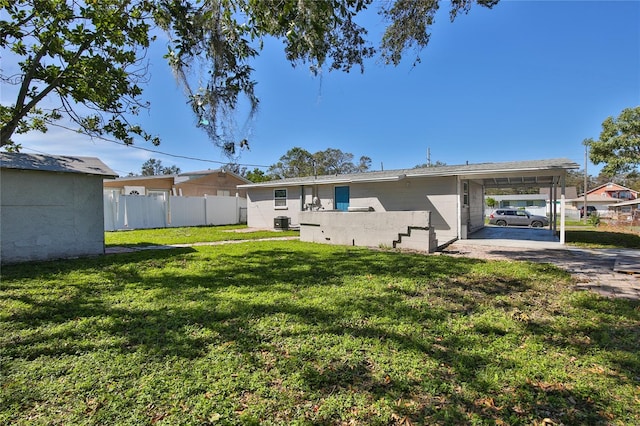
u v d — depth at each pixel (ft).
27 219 23.91
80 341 9.84
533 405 6.92
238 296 14.35
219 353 9.09
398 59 19.62
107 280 17.39
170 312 12.30
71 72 16.83
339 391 7.39
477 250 28.99
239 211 70.44
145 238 39.55
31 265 21.83
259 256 25.04
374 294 14.64
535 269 19.88
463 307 13.02
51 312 12.35
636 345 9.66
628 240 36.45
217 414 6.57
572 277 18.06
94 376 7.91
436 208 39.17
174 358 8.79
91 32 16.33
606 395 7.25
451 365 8.46
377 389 7.44
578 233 46.55
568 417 6.54
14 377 7.85
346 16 13.20
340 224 32.19
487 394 7.29
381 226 29.48
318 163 131.13
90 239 26.73
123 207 53.01
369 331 10.56
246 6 11.27
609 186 146.51
